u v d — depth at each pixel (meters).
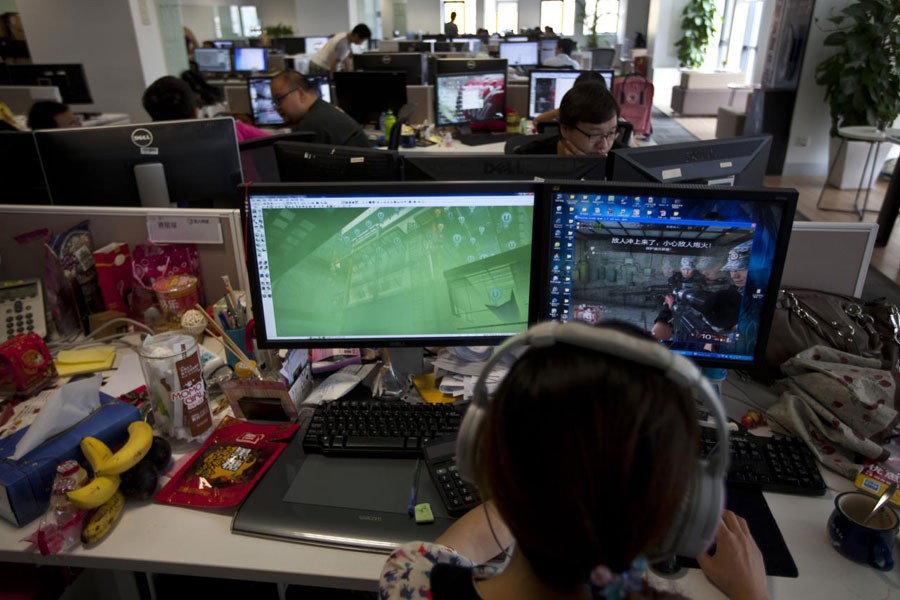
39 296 1.57
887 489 0.93
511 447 0.43
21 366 1.31
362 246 1.18
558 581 0.46
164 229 1.59
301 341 1.24
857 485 0.99
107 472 0.98
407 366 1.38
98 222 1.61
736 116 6.25
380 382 1.34
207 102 5.17
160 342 1.14
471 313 1.24
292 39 8.87
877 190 5.34
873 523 0.92
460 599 0.54
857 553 0.88
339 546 0.93
